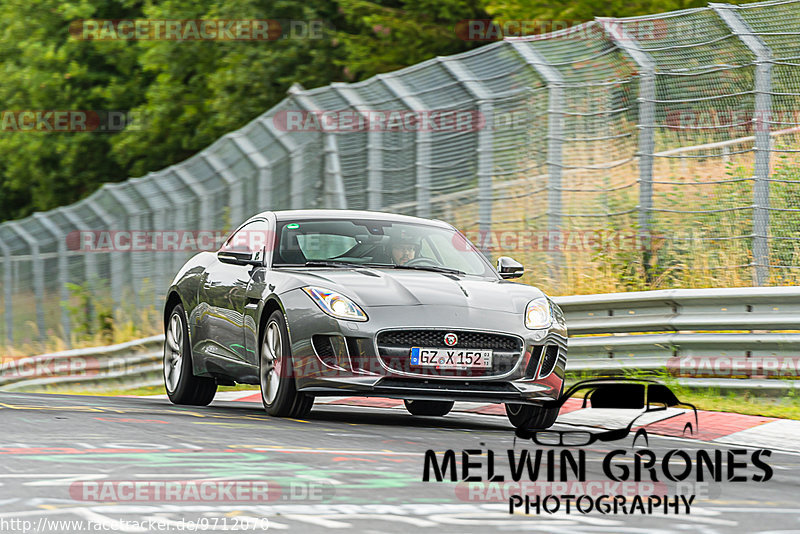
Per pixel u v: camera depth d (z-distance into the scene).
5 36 132.12
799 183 44.69
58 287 77.50
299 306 29.89
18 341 82.50
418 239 34.88
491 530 15.76
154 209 66.38
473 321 29.30
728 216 50.38
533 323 30.08
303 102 55.69
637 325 41.00
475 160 50.62
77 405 34.75
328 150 55.22
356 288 29.97
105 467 20.52
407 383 28.80
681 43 47.56
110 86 124.62
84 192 128.25
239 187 60.09
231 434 25.98
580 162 50.09
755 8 46.62
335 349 28.98
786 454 27.11
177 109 113.62
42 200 129.25
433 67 52.62
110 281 73.31
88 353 66.31
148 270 68.62
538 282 51.19
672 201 51.44
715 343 38.91
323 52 102.06
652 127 47.75
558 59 49.94
